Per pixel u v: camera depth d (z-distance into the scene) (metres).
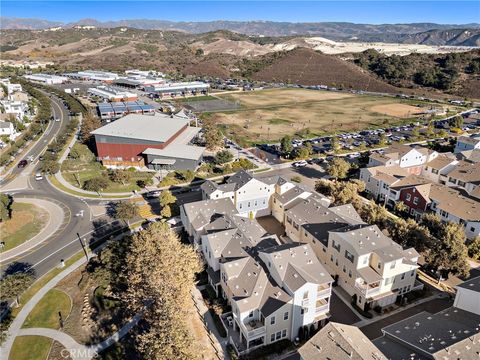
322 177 97.81
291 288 43.34
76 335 45.84
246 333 42.06
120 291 51.84
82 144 123.12
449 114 175.12
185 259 50.19
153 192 86.56
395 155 93.31
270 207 75.19
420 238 58.25
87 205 80.50
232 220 60.09
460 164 88.19
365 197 84.56
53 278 56.56
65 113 168.38
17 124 138.50
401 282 50.56
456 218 67.56
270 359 42.34
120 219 70.38
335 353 33.03
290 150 112.94
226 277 48.16
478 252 59.50
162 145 101.94
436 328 37.81
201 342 44.22
